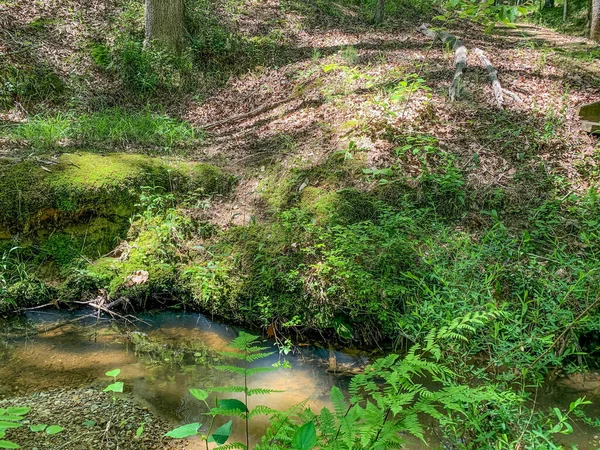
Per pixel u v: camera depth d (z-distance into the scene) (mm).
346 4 13688
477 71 8500
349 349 4715
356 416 1980
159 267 5402
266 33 10938
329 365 4473
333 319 4773
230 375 4238
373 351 4652
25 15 9227
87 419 3510
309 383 4184
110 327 4961
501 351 3568
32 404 3643
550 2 21141
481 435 2904
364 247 4926
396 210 5574
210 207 6004
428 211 5621
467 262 4469
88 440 3285
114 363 4320
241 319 5059
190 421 3594
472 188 5859
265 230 5586
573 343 4266
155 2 9445
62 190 5621
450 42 10141
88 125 7312
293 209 5574
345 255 5027
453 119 6902
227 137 7527
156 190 6035
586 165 6172
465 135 6598
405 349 4609
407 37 11352
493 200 5707
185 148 7195
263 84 9273
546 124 6703
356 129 6629
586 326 4070
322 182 6012
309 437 1601
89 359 4367
